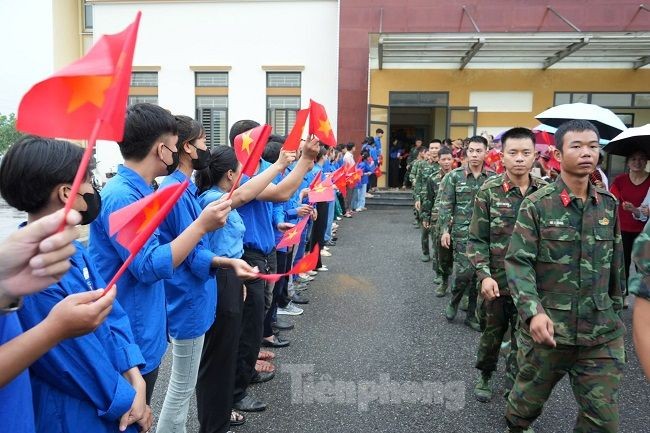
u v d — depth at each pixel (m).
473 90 16.64
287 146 3.06
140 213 1.46
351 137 16.86
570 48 14.48
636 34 13.48
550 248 2.69
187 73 17.92
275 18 17.61
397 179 17.92
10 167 1.50
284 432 3.23
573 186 2.72
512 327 3.60
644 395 3.81
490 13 16.25
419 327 5.27
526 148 3.71
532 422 3.13
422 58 16.11
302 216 5.37
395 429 3.29
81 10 20.05
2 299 1.12
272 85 17.84
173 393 2.61
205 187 3.12
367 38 16.59
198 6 17.72
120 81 1.05
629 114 16.33
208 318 2.62
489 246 3.76
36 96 1.10
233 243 2.90
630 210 5.54
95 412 1.67
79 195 1.58
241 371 3.44
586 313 2.61
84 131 1.13
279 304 5.63
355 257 8.84
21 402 1.34
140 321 2.14
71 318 1.21
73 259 1.67
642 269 1.72
